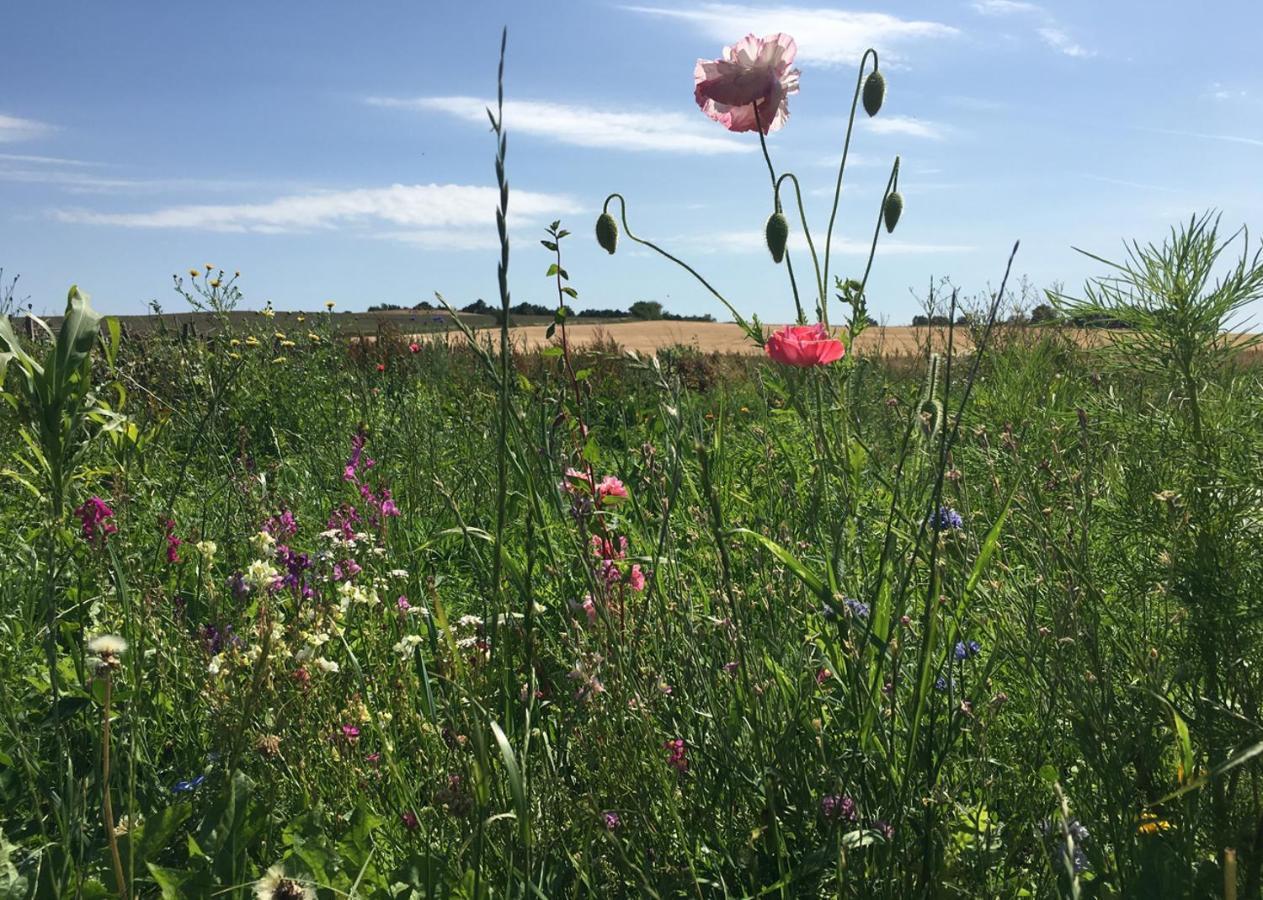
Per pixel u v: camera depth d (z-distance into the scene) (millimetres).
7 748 2299
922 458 2814
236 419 7039
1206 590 1941
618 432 4414
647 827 1890
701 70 3043
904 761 1990
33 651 2865
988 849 1800
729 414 7031
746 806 2113
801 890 1959
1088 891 1794
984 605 2463
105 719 1521
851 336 2891
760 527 3107
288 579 2516
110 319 3967
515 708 2135
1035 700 2207
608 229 2893
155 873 1724
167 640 2545
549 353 2793
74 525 3209
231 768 1909
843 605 1983
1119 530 2277
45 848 1872
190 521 4031
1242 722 1790
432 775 2041
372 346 10125
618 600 2473
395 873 1804
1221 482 2045
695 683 2258
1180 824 1858
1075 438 2699
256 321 9891
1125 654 2191
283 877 1534
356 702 2215
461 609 3531
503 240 1635
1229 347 2191
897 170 2836
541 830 1870
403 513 4297
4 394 3703
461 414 6008
